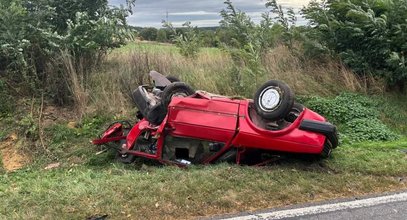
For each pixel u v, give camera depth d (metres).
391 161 7.33
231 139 6.95
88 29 10.86
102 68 11.02
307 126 6.73
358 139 8.91
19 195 5.91
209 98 7.26
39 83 10.35
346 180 6.45
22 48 10.01
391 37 11.19
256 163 7.23
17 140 8.95
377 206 5.60
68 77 10.27
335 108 10.00
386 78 11.27
